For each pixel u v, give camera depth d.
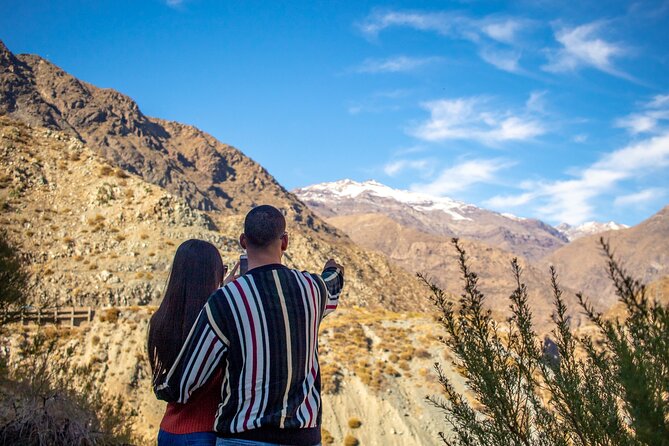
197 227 62.19
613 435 3.88
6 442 5.15
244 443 2.78
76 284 49.50
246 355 2.82
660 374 3.18
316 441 2.93
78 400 6.27
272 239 3.09
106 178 66.62
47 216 59.69
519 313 4.73
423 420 34.97
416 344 41.69
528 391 4.56
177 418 3.04
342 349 40.81
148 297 50.09
